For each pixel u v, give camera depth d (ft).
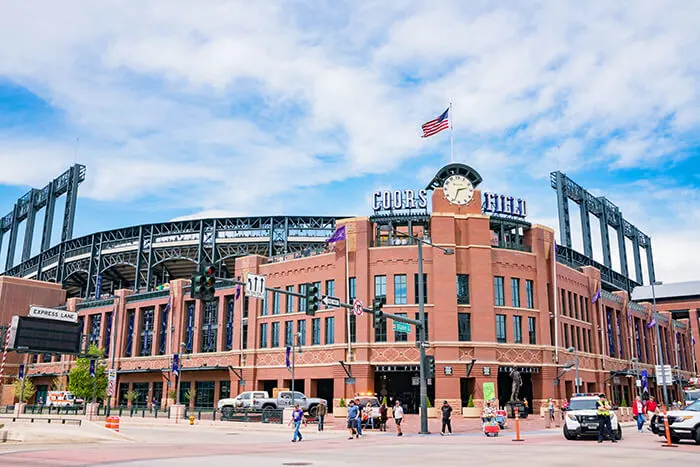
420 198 211.82
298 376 212.84
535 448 85.05
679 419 90.53
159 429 156.15
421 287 131.23
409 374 209.67
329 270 212.84
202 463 66.54
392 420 170.71
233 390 231.50
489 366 191.93
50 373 300.81
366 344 196.85
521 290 207.72
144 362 270.26
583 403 103.30
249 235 306.96
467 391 198.29
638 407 126.52
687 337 376.48
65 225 392.06
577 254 341.62
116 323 283.38
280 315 224.53
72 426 146.00
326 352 206.28
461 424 160.15
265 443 104.22
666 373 178.50
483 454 76.18
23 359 317.42
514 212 218.38
